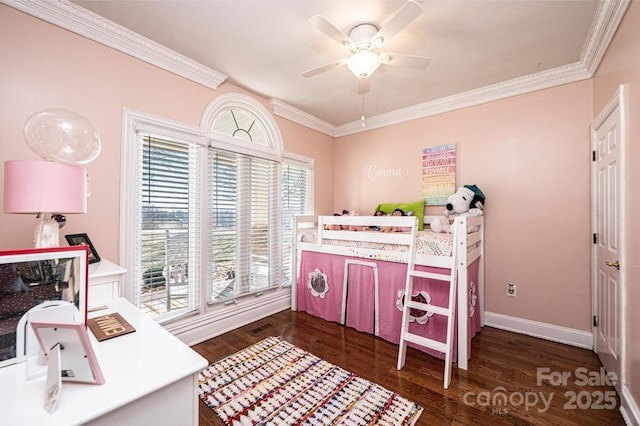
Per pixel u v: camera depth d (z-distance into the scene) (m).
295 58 2.30
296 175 3.56
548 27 1.88
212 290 2.58
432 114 3.18
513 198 2.67
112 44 1.94
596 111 2.22
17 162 0.94
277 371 1.97
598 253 2.17
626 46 1.55
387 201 3.56
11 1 1.55
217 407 1.61
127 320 1.15
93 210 1.87
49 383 0.69
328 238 2.91
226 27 1.92
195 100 2.44
